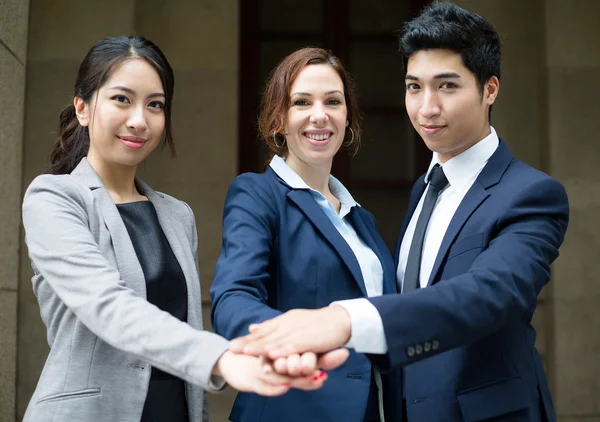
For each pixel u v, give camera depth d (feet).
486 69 7.59
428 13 7.59
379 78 21.44
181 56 19.34
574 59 18.95
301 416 7.14
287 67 8.09
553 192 7.15
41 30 18.16
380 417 7.48
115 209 7.24
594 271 18.47
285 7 21.38
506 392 6.73
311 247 7.60
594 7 19.07
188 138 19.17
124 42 7.59
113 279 6.19
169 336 5.74
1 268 13.17
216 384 5.71
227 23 19.47
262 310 6.31
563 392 18.15
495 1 19.65
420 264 7.74
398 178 21.21
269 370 5.43
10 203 13.44
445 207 7.77
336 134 8.09
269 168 8.30
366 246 8.33
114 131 7.38
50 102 17.99
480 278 6.04
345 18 21.35
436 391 6.98
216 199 19.07
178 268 7.55
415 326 5.72
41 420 6.45
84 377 6.60
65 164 7.93
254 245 7.14
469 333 5.86
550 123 18.84
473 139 7.75
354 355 7.39
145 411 6.86
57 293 6.32
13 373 13.88
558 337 18.31
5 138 13.12
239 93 20.48
